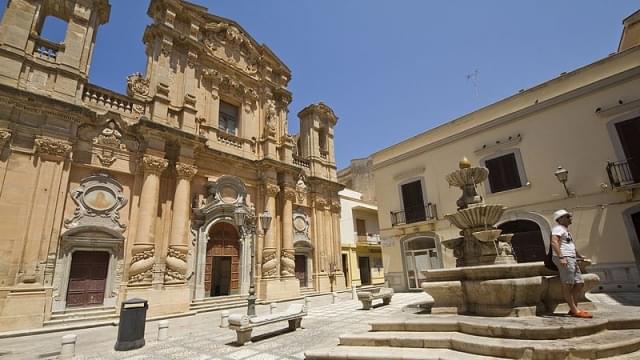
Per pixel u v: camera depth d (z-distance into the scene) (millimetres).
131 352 6805
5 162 8961
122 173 11375
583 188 12406
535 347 3535
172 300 10969
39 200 9250
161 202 12141
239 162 15328
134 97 12406
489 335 4262
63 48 10820
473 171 7305
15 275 8477
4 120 9102
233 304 12891
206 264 13266
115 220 10836
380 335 5027
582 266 5418
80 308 9570
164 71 13281
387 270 18625
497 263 6262
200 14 15688
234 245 14578
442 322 4855
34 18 10414
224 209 13953
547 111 13820
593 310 5047
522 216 13797
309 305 14188
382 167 20062
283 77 19734
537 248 13383
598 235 11797
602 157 12109
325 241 19172
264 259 15016
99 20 12227
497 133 15305
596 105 12539
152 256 10906
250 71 17812
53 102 9844
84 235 10109
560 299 5098
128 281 10367
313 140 20766
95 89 11430
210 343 7336
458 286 5617
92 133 10930
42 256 9000
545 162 13531
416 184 18219
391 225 18828
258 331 8422
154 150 11781
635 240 11008
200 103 14820
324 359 4719
